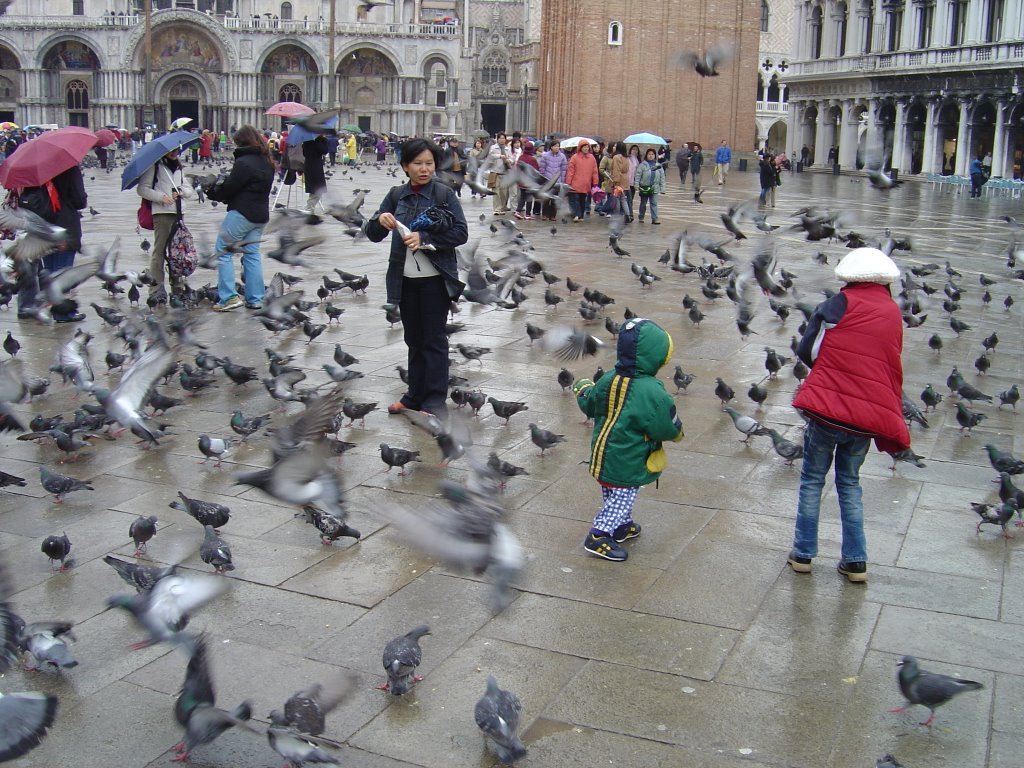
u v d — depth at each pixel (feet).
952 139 211.61
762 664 18.28
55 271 44.78
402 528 13.74
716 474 27.99
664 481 27.32
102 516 24.44
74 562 21.98
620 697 17.16
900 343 21.02
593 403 22.88
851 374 20.85
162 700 16.97
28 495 25.63
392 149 265.95
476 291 38.88
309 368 37.86
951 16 201.87
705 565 22.24
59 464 27.84
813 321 21.59
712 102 206.18
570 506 25.39
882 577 21.86
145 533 22.11
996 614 20.31
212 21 307.58
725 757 15.61
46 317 39.65
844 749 15.85
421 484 26.61
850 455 21.34
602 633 19.26
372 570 21.75
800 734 16.22
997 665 18.38
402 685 16.89
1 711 12.83
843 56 236.84
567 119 211.00
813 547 21.81
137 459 28.30
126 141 241.76
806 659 18.47
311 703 14.88
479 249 70.44
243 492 26.08
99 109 309.83
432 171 29.96
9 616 16.06
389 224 29.17
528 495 26.03
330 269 62.95
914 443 31.19
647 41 200.75
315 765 14.90
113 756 15.48
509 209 102.53
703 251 76.07
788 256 75.05
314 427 17.17
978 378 39.47
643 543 23.34
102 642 18.74
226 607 20.01
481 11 415.03
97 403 32.19
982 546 23.57
